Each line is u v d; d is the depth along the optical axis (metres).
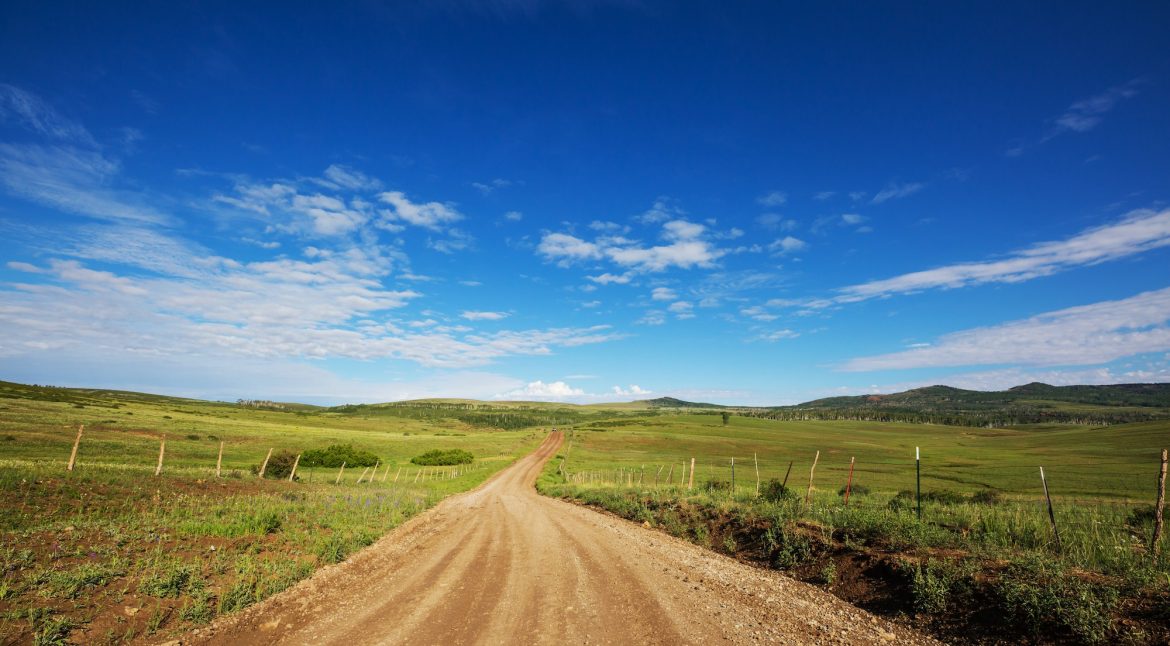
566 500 33.12
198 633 7.40
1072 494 42.53
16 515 12.09
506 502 31.38
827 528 12.95
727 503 18.59
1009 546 10.39
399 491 31.14
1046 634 7.06
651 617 8.55
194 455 47.34
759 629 8.09
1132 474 62.69
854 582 10.37
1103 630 6.66
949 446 138.88
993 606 7.92
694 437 142.25
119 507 14.83
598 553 14.32
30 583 7.91
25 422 51.28
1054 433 175.62
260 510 16.31
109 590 8.22
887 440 161.62
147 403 125.44
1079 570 8.36
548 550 14.83
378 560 13.34
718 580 11.27
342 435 96.44
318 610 8.85
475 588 10.48
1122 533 11.05
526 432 175.88
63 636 6.63
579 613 8.76
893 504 18.33
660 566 12.62
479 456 92.00
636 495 26.33
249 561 11.05
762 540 14.10
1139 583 7.39
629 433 148.38
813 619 8.66
